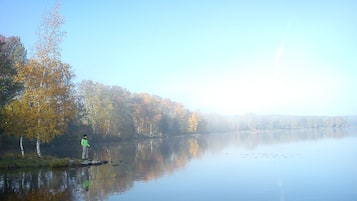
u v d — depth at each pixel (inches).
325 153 1625.2
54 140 2417.6
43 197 675.4
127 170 1088.2
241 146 2289.6
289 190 759.1
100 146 2613.2
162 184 830.5
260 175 981.8
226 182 863.1
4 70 1352.1
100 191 741.9
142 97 4800.7
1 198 665.6
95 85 3270.2
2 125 1294.3
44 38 1359.5
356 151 1695.4
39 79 1318.9
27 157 1291.8
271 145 2309.3
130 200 660.1
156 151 1978.3
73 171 1061.1
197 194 717.3
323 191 743.7
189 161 1365.7
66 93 1385.3
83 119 2999.5
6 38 2186.3
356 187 781.3
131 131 3831.2
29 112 1283.2
